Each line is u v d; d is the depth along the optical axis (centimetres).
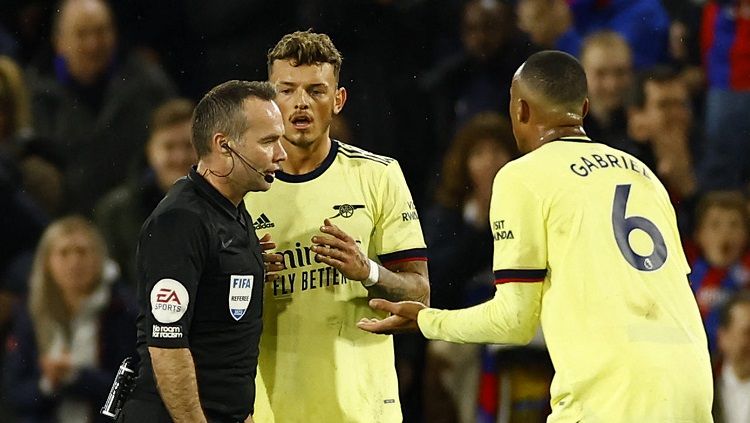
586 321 1562
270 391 1783
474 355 2552
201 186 1620
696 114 3234
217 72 3297
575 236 1580
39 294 2683
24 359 2692
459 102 3141
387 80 3117
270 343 1783
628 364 1542
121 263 2888
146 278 1593
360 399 1788
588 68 3091
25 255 2903
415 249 1809
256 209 1770
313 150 1773
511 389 2438
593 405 1550
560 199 1591
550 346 1583
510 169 1620
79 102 3178
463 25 3158
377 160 1817
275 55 1755
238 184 1631
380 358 1811
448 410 2567
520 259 1589
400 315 1716
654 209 1631
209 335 1620
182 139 2870
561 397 1576
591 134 3072
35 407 2664
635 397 1538
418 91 3139
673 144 3036
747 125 3183
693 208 3023
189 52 3334
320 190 1773
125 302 2712
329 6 3112
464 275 2767
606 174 1625
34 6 3462
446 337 1669
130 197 2898
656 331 1560
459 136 2828
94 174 3131
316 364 1775
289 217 1767
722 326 2573
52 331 2672
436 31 3183
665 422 1536
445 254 2778
